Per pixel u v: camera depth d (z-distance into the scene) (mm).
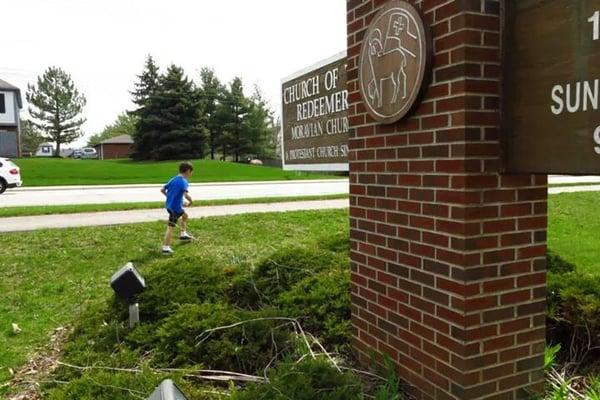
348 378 2723
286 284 4488
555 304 3547
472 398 2420
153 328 3826
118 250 8016
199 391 2938
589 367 3215
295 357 3217
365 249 3191
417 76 2551
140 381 2975
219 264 5250
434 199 2533
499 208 2414
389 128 2875
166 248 7871
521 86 2275
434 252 2553
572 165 2068
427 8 2518
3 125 39500
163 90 44875
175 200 7855
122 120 79688
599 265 6945
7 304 5410
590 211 12742
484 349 2430
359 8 3145
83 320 4262
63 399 2857
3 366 3764
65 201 14930
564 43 2086
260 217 10734
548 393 2766
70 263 7246
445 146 2439
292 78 5938
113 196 16844
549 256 4551
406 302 2797
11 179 18094
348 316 3746
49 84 55938
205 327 3551
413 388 2760
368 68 2986
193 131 44781
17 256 7492
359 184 3221
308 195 15711
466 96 2309
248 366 3305
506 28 2330
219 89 51781
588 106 2002
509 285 2467
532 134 2234
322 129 5203
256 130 51406
